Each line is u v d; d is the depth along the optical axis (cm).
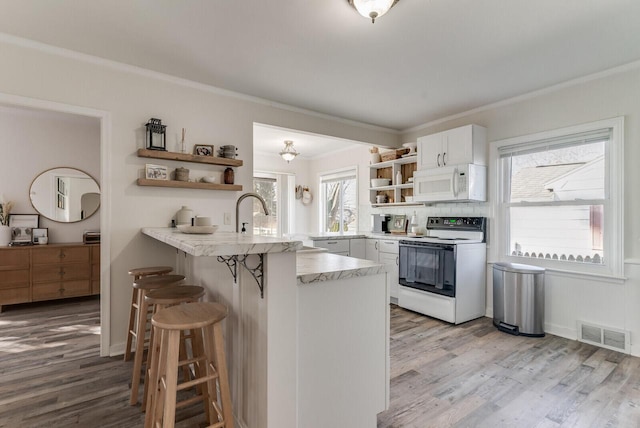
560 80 301
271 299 133
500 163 362
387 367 176
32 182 422
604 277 279
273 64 270
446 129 416
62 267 405
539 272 304
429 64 270
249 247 122
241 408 163
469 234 381
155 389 145
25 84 232
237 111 331
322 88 320
